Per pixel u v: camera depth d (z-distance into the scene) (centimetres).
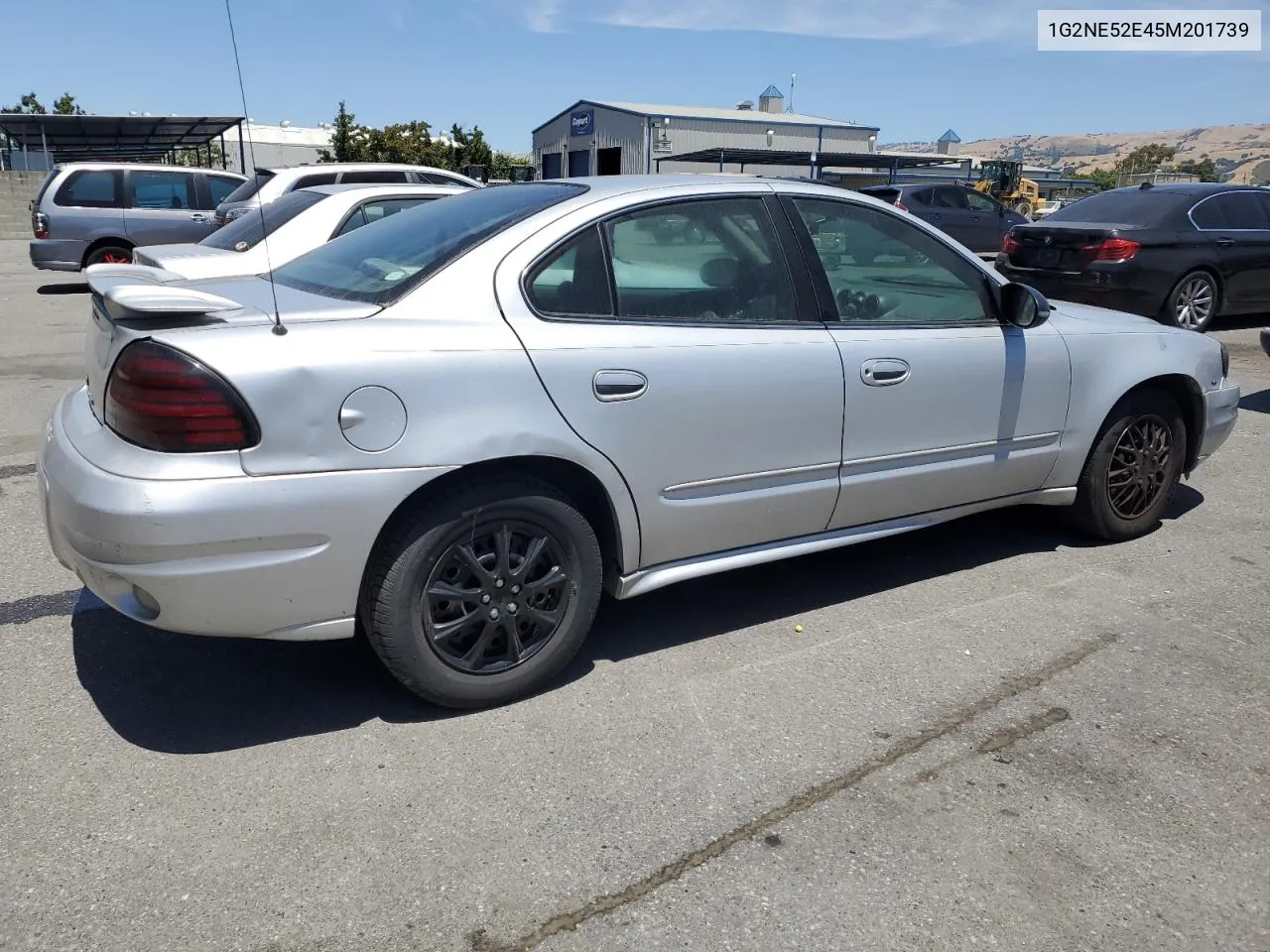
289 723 312
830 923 232
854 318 378
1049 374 423
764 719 319
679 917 233
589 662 356
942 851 257
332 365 274
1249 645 374
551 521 315
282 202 818
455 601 305
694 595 416
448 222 354
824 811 272
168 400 262
